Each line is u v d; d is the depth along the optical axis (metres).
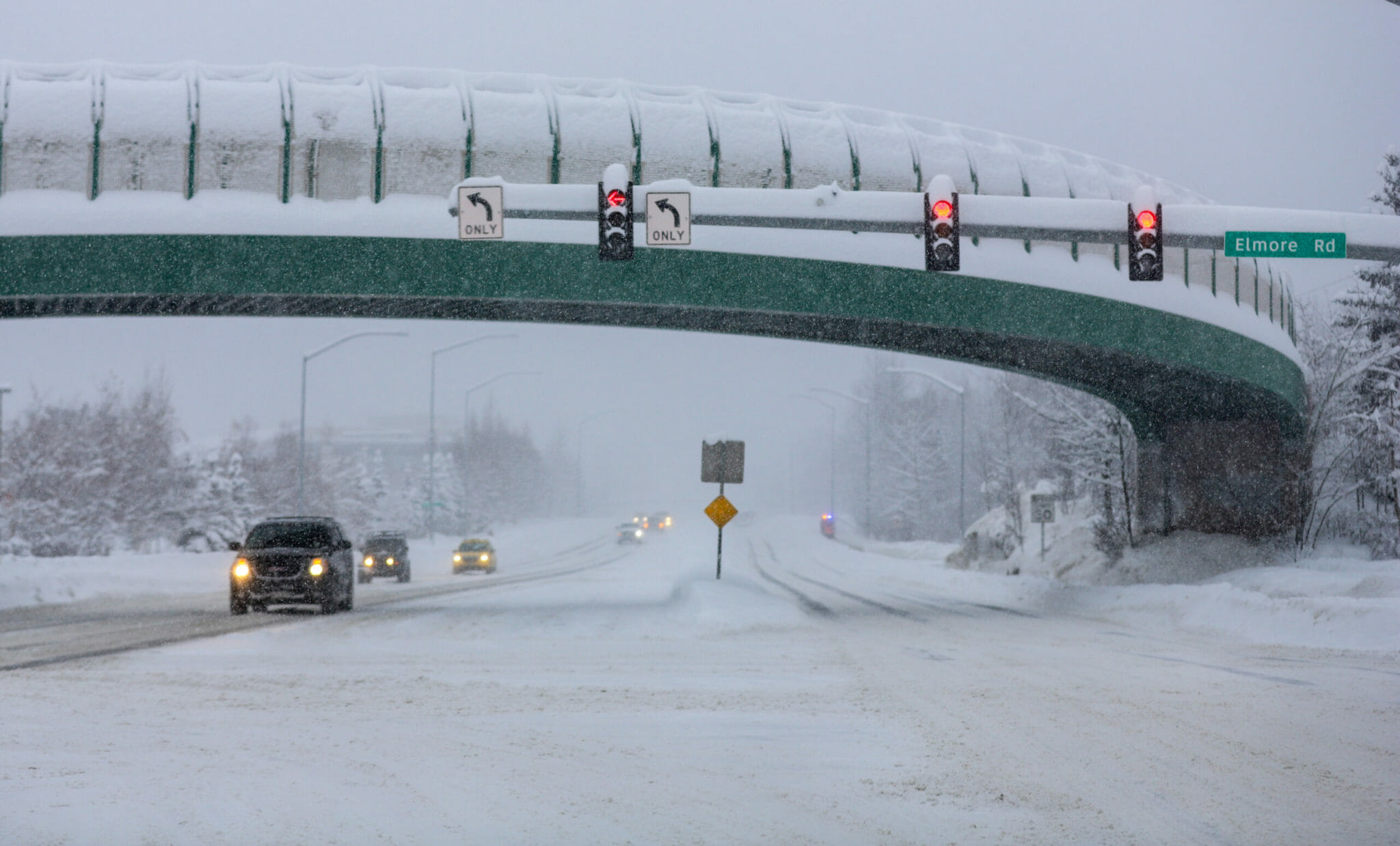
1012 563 66.25
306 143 34.44
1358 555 49.41
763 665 20.05
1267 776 10.80
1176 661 21.30
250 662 20.23
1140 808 9.52
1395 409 49.84
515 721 13.91
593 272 34.94
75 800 9.78
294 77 35.16
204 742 12.48
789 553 105.81
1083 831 8.79
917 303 37.25
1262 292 47.69
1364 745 12.35
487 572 78.62
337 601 33.62
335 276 34.03
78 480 93.38
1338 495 52.06
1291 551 50.31
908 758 11.66
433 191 34.81
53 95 33.91
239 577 32.69
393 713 14.45
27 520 88.56
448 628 28.12
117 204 33.59
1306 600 27.70
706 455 40.06
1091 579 55.09
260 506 106.75
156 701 15.45
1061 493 70.31
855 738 12.77
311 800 9.83
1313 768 11.15
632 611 34.00
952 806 9.61
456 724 13.70
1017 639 26.41
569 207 26.31
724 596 34.38
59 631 27.64
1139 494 56.62
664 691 16.59
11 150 33.66
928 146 38.84
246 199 34.03
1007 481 79.31
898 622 32.22
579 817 9.25
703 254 35.47
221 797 9.95
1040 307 38.84
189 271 33.62
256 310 38.16
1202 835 8.67
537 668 19.50
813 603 41.94
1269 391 46.72
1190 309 42.03
